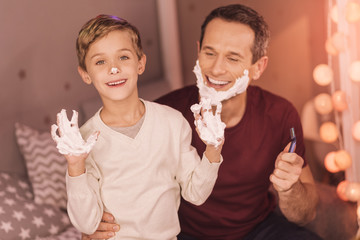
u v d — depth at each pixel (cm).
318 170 228
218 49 128
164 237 104
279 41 255
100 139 103
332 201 158
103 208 103
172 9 236
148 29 231
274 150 143
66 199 164
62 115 91
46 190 162
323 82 211
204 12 251
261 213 148
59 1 184
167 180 104
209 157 102
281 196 134
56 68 186
